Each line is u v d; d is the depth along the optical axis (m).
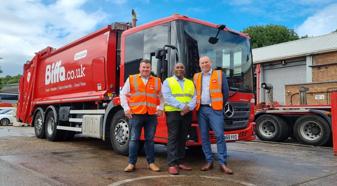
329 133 9.95
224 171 5.88
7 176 5.50
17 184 5.00
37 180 5.25
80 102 9.59
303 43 24.94
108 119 8.11
